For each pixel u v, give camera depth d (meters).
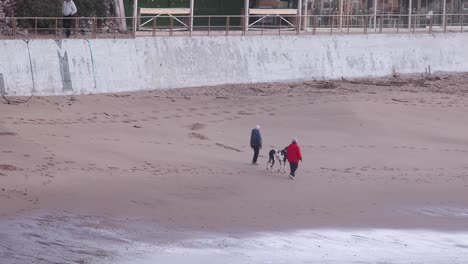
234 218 96.00
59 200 96.38
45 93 147.12
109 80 155.12
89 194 99.75
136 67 159.00
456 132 151.75
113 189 102.75
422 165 129.00
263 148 132.38
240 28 191.50
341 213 101.19
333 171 121.50
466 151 140.12
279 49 179.12
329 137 141.88
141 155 120.44
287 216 98.31
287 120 149.88
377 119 153.75
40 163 110.25
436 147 141.25
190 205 99.81
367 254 85.62
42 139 122.81
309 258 82.75
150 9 175.88
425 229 97.31
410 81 191.25
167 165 116.69
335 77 186.62
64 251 79.62
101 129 134.12
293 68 180.12
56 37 154.62
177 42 165.62
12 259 75.50
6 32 160.50
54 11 166.50
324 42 186.25
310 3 198.75
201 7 192.12
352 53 190.75
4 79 143.38
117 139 128.75
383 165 127.25
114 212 94.38
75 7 158.75
